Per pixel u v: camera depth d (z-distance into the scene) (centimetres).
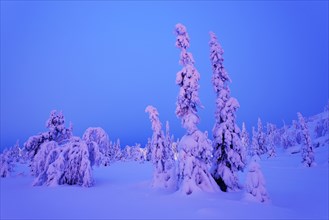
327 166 4925
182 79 2458
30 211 1548
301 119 5516
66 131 4091
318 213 1397
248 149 10488
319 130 9725
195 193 2045
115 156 10906
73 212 1508
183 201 1803
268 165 6131
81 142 3216
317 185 2566
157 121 3097
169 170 3000
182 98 2395
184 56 2470
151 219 1298
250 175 1670
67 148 3194
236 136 2442
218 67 2609
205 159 2384
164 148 3053
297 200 1848
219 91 2605
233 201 1642
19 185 3098
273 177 3512
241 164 2380
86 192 2444
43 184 3095
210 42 2662
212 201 1711
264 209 1409
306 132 5412
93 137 3450
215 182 2325
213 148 2573
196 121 2341
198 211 1384
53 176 3070
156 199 1955
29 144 3853
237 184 2420
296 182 2880
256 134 9312
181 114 2448
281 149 10525
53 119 4047
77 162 3119
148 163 9456
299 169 4691
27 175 4469
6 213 1495
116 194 2292
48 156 3161
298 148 8912
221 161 2512
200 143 2266
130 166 7869
